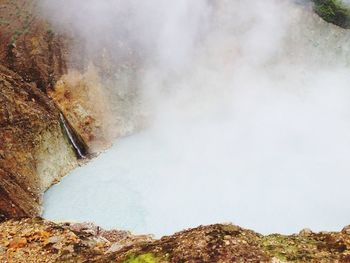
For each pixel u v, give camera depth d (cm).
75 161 2875
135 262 1334
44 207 2494
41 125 2692
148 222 2364
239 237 1369
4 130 2528
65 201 2544
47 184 2642
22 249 1633
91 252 1590
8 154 2481
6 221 1930
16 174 2452
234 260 1262
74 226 2059
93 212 2455
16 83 2788
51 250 1620
